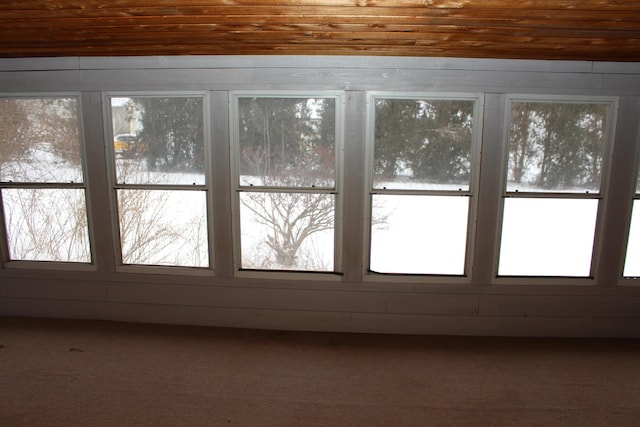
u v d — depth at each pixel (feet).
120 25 7.73
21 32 8.13
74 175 10.59
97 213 10.67
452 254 10.34
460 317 10.53
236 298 10.78
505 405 7.73
